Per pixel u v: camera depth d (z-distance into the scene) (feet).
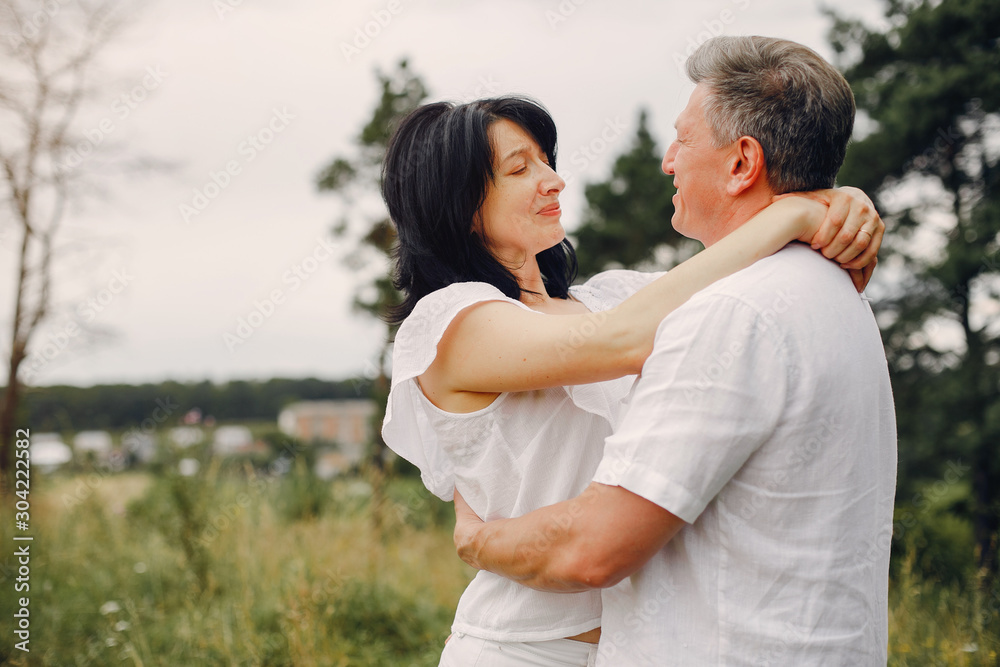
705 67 4.05
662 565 3.54
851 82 21.59
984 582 11.68
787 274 3.52
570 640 4.06
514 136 4.45
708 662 3.38
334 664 10.14
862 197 3.78
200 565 12.58
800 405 3.29
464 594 4.45
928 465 20.01
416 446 4.78
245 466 16.89
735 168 3.97
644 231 34.76
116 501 17.07
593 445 4.14
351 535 14.64
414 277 4.80
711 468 3.22
